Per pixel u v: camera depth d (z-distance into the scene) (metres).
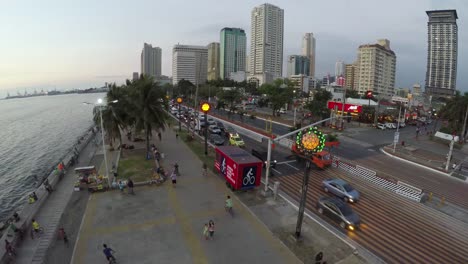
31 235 20.00
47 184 29.55
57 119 142.38
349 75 197.50
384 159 42.19
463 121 59.50
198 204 24.67
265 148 45.47
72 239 19.48
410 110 92.94
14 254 18.02
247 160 27.08
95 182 28.66
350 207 23.44
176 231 20.36
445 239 20.52
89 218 22.02
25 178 49.03
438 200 27.50
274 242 19.28
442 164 40.28
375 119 72.44
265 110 104.69
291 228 21.11
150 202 24.95
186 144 48.19
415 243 19.84
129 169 34.06
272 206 24.62
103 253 17.78
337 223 22.02
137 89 38.62
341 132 63.31
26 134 95.81
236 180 26.31
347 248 18.86
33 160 61.41
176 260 17.20
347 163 38.06
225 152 29.86
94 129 75.88
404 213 24.30
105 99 43.44
